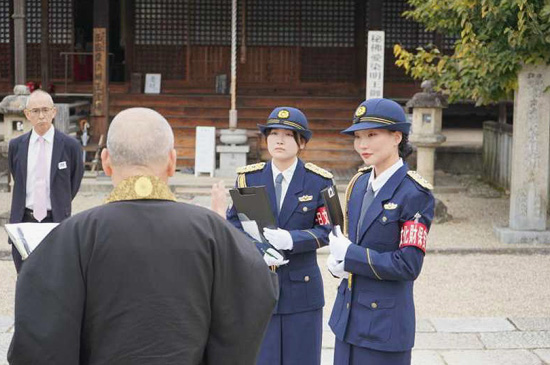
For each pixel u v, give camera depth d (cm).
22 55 1249
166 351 220
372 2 1398
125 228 226
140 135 235
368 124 349
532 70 846
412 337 360
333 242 354
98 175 1209
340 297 371
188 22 1623
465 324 589
